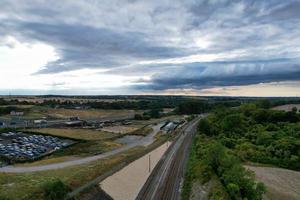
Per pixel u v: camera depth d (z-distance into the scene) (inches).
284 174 4429.1
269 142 5826.8
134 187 3336.6
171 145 5935.0
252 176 3184.1
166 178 3614.7
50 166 4480.8
